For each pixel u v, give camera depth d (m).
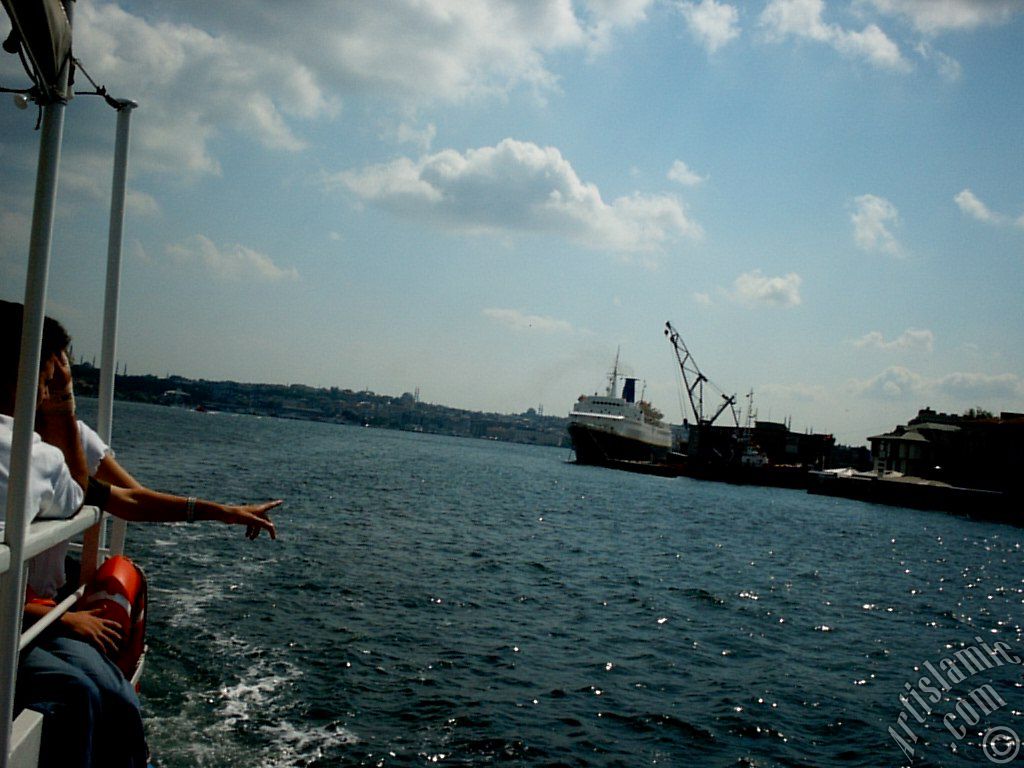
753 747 9.70
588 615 16.25
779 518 57.44
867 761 9.48
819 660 14.34
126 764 3.26
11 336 3.13
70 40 2.37
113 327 4.40
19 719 2.78
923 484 89.56
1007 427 88.44
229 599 14.04
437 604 15.56
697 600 19.44
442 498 41.84
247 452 64.69
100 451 4.11
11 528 2.32
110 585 3.82
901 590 25.28
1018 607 23.88
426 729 9.19
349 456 78.19
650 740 9.63
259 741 8.34
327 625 13.08
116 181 4.40
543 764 8.58
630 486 84.81
